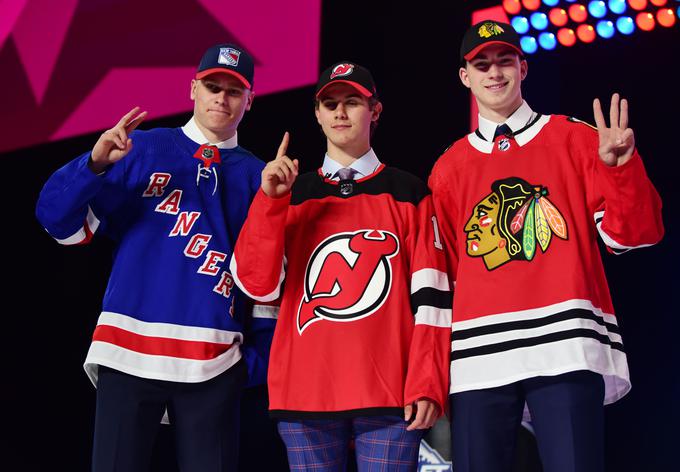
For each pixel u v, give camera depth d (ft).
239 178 7.83
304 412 6.70
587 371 6.59
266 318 7.61
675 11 12.93
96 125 13.12
